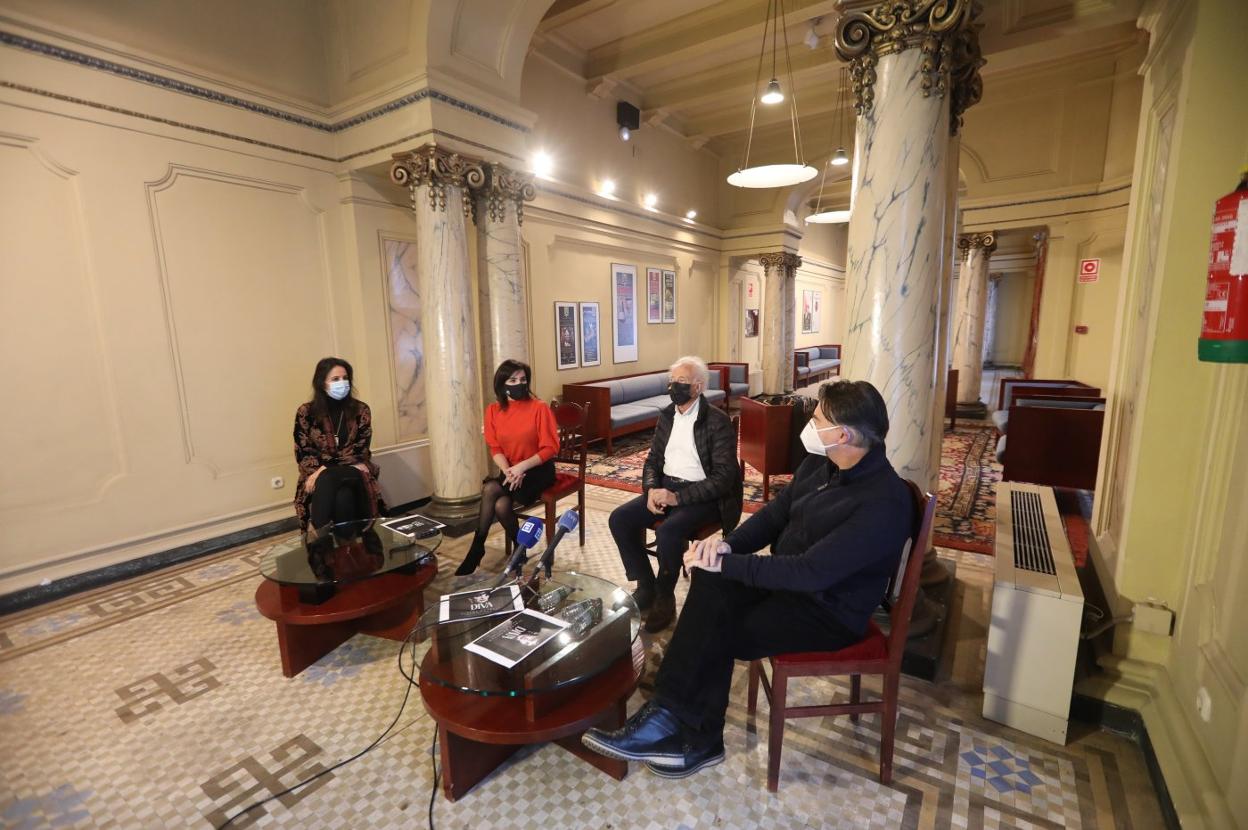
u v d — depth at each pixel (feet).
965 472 17.99
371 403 14.87
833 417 5.33
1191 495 6.10
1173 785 5.22
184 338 11.79
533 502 11.28
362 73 13.26
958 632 8.75
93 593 10.45
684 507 8.98
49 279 10.07
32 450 10.05
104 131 10.48
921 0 7.32
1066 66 21.31
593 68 22.04
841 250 54.90
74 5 10.03
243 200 12.50
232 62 12.20
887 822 5.40
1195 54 5.72
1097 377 21.88
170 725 6.91
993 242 25.82
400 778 6.07
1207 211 5.82
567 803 5.69
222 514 12.57
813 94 24.62
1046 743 6.40
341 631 8.66
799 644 5.58
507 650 5.56
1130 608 6.60
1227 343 3.87
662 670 5.74
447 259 12.98
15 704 7.34
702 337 32.81
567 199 22.11
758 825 5.39
